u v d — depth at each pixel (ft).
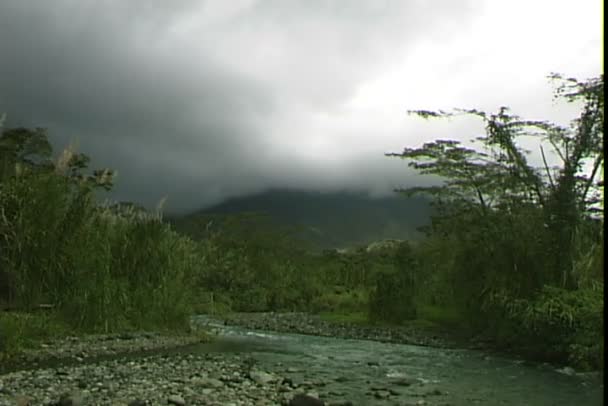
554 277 68.23
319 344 70.13
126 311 58.34
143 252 61.31
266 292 140.36
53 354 45.75
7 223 50.85
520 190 82.48
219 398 33.17
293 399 31.35
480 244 80.12
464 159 98.37
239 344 65.41
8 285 50.85
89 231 55.72
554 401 37.04
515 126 81.25
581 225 69.15
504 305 69.51
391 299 96.73
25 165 57.21
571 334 56.13
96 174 59.52
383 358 58.29
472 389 40.91
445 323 91.50
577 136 74.18
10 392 32.58
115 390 34.47
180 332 63.05
